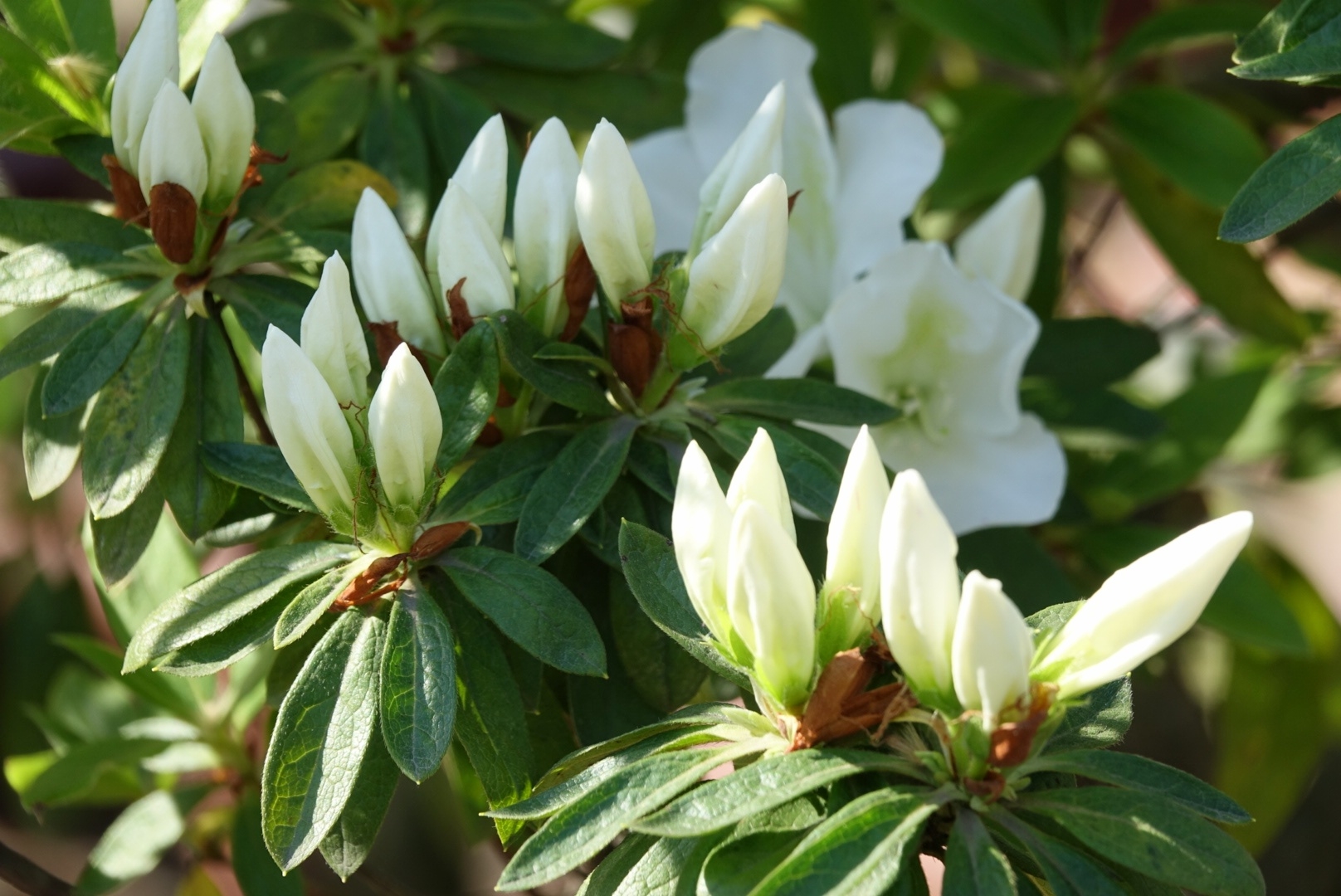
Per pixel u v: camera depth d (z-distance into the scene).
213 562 1.16
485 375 0.96
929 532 0.90
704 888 0.91
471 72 1.10
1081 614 0.91
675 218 1.08
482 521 0.96
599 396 0.98
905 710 0.91
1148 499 1.17
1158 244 1.16
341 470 0.94
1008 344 1.04
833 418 0.99
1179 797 0.92
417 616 0.94
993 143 1.13
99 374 0.98
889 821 0.90
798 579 0.91
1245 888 0.90
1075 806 0.91
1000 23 1.14
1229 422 1.17
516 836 0.98
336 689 0.94
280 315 0.99
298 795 0.93
